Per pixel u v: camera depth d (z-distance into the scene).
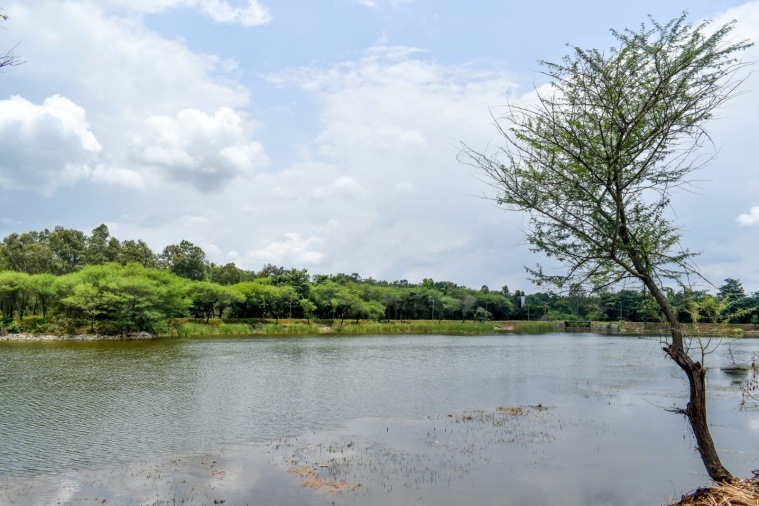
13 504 15.59
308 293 122.12
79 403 30.47
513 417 27.41
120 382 38.00
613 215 10.08
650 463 19.56
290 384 38.19
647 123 9.48
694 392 9.77
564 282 10.37
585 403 31.34
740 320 88.19
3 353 56.53
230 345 71.06
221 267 167.25
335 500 15.87
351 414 28.17
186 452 20.95
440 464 19.39
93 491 16.64
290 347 69.62
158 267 155.12
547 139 9.76
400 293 142.25
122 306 80.12
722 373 44.62
